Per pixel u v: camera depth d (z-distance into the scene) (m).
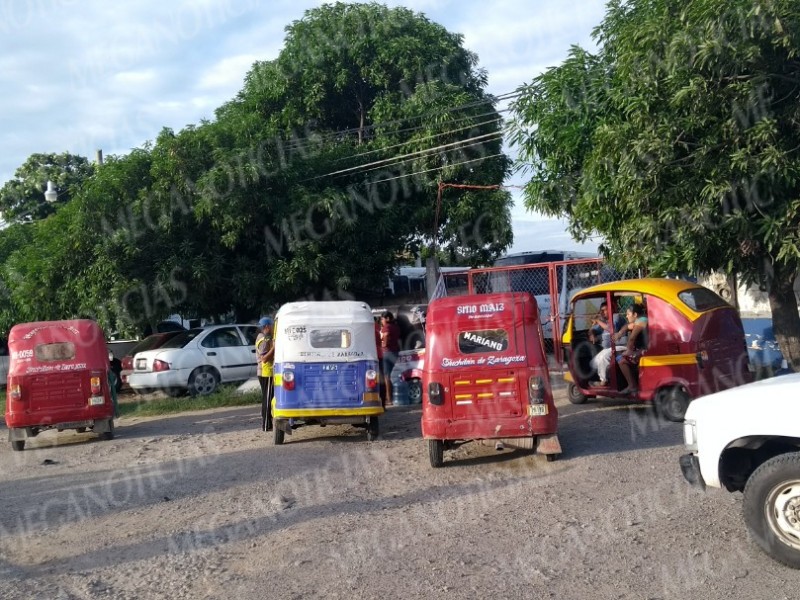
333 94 23.56
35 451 12.68
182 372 17.64
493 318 9.50
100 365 13.05
